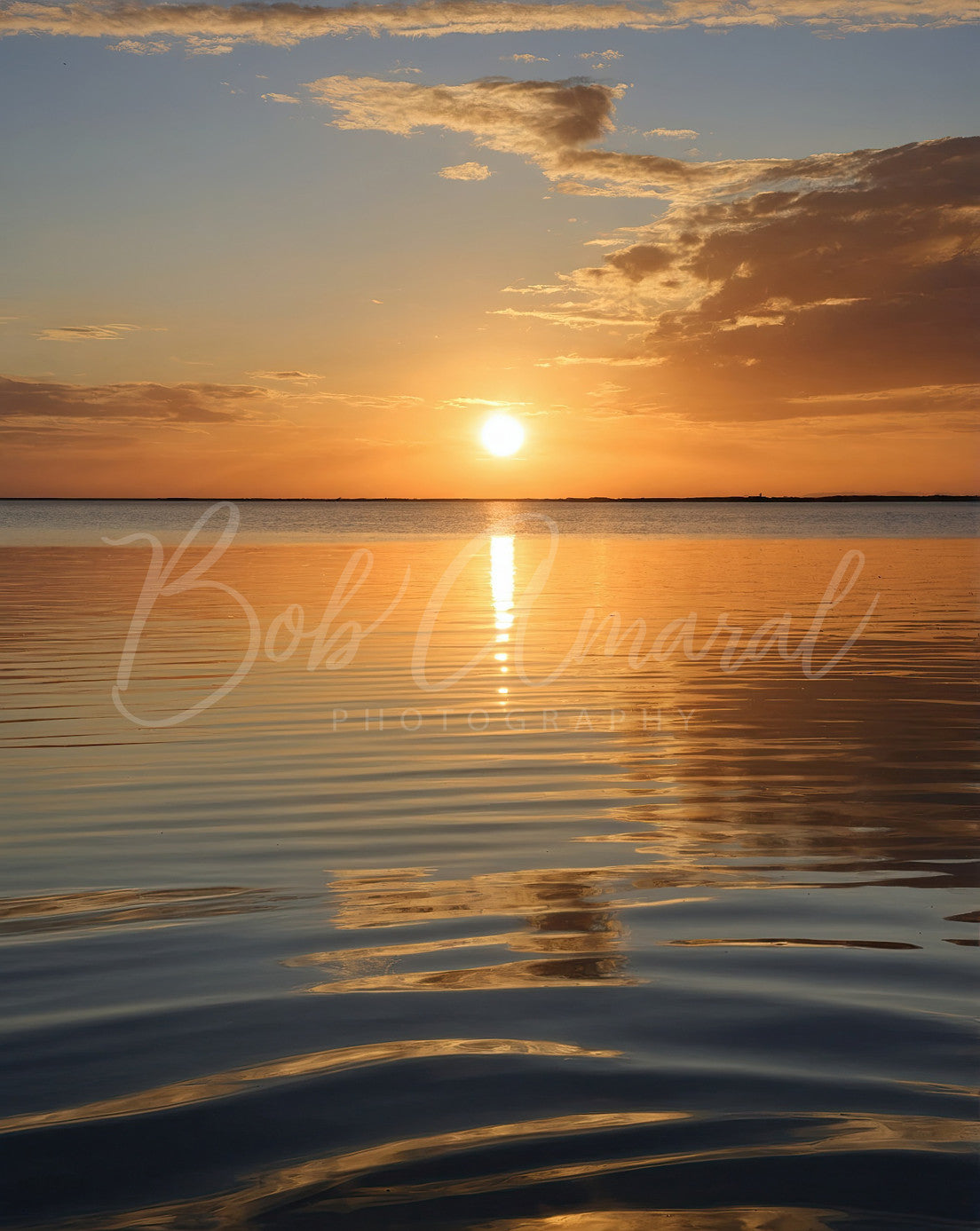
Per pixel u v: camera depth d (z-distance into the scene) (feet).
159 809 22.34
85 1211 8.33
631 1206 8.27
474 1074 10.54
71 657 44.47
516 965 13.67
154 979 13.29
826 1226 8.01
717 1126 9.45
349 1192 8.52
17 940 14.79
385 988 12.92
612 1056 10.92
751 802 22.81
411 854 19.10
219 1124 9.61
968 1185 8.50
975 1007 12.17
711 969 13.47
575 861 18.62
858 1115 9.64
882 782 24.59
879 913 15.75
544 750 28.22
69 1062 10.94
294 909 16.11
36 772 25.67
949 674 40.93
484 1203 8.34
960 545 148.05
